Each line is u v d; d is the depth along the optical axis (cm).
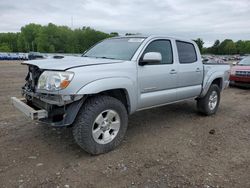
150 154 389
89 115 355
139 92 427
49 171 332
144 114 625
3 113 585
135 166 350
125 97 416
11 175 320
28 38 10331
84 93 340
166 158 377
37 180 310
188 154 393
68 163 354
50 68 348
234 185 308
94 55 487
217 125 549
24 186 296
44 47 9462
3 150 391
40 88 354
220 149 415
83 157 373
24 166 343
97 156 378
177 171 338
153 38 468
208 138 465
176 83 504
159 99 470
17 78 1362
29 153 383
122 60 416
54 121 360
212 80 600
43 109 363
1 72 1741
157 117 602
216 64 643
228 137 473
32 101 393
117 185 303
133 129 509
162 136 471
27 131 473
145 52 442
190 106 723
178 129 514
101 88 357
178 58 511
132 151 398
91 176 322
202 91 584
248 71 1070
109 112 380
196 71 554
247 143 444
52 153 385
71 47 9512
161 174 330
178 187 302
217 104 640
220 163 364
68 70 338
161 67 463
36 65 369
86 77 347
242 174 335
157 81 457
